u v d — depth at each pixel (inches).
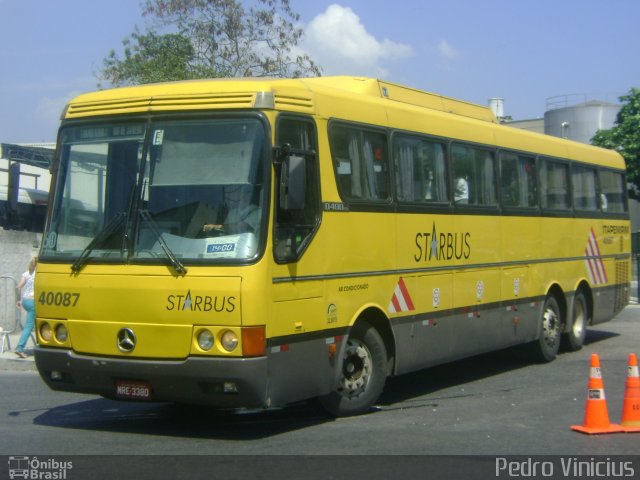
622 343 660.7
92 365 330.6
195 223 322.7
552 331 566.3
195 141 330.3
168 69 1085.8
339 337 361.7
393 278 399.5
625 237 689.0
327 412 378.6
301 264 338.0
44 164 775.7
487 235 484.4
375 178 392.2
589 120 1692.9
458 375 517.0
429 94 471.8
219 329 311.3
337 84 424.2
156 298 319.6
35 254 725.9
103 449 317.4
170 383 318.7
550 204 566.6
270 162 323.3
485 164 490.0
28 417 386.9
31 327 572.7
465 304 460.8
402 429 355.3
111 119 345.4
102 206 340.8
